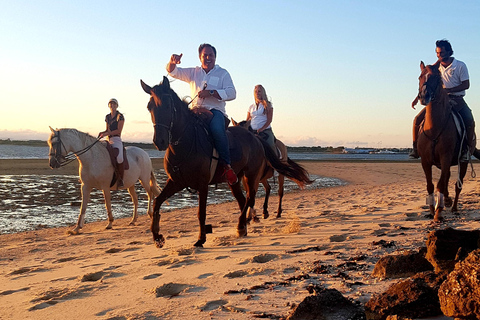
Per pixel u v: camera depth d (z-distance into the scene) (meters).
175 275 4.25
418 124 8.04
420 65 7.70
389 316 2.43
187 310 3.07
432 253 3.05
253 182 7.51
